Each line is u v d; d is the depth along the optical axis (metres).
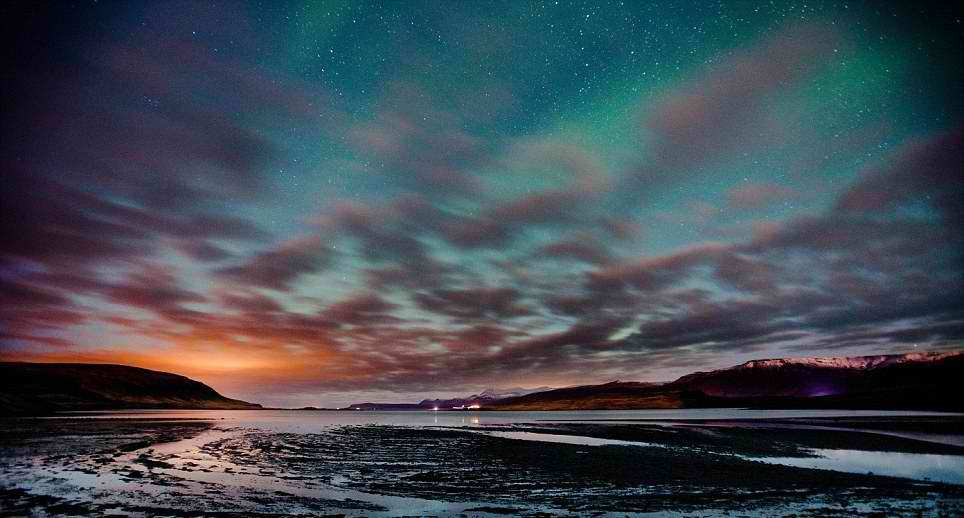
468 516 12.66
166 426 51.91
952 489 16.41
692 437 37.38
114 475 18.59
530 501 14.55
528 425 59.00
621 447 29.70
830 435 38.44
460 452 27.08
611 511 13.29
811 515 12.77
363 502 14.28
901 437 36.38
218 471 19.95
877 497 15.09
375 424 62.03
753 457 24.89
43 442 31.09
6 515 12.45
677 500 14.67
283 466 21.55
